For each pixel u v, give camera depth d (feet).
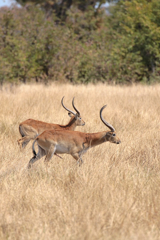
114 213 52.08
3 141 92.48
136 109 132.98
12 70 233.96
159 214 54.19
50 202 57.06
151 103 145.48
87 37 311.27
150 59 260.62
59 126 102.42
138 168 75.25
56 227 49.47
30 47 249.96
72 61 253.24
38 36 253.44
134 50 263.70
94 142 80.28
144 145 89.04
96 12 363.35
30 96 156.76
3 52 235.20
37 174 69.92
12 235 48.37
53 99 151.74
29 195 59.57
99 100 154.30
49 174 70.23
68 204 55.83
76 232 47.91
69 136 78.33
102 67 252.83
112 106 143.02
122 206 55.06
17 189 61.31
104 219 51.16
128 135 97.60
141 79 263.49
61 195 59.31
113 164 74.08
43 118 118.83
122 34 284.20
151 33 250.37
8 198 58.54
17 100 146.41
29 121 98.53
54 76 245.65
